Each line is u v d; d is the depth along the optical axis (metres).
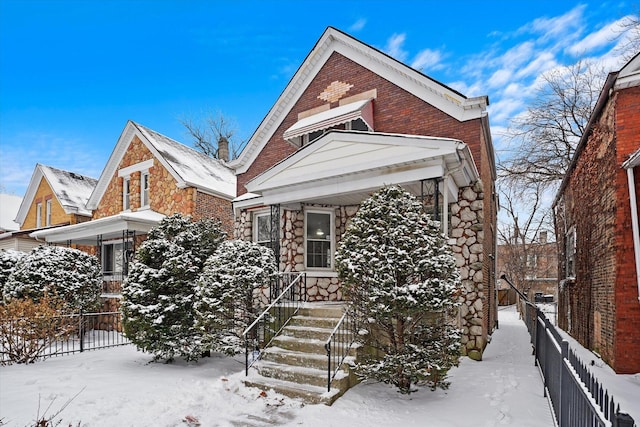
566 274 12.59
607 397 2.42
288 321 7.58
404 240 5.54
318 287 10.22
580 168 9.76
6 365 7.71
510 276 24.50
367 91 10.90
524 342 10.87
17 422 4.64
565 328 12.94
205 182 15.56
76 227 14.73
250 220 12.23
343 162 8.30
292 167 9.07
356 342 6.24
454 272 5.75
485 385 6.22
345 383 5.73
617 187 6.71
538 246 26.55
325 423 4.69
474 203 8.71
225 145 23.34
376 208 5.80
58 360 8.21
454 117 9.36
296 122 12.41
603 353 7.52
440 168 7.07
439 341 5.64
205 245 8.54
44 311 8.34
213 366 7.44
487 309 10.32
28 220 22.38
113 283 14.59
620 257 6.61
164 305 7.69
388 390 5.88
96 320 14.09
